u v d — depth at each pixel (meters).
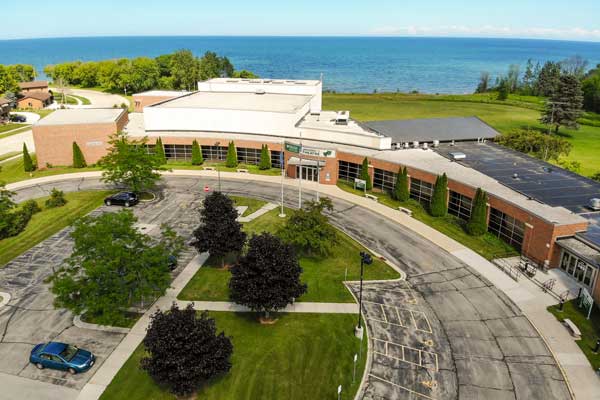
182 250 39.78
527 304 32.50
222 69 165.12
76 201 51.28
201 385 24.33
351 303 32.34
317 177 57.62
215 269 36.94
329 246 37.22
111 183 57.16
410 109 130.50
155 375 21.66
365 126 68.62
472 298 33.25
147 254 29.34
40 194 53.69
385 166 54.31
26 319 30.31
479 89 172.12
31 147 77.00
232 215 35.56
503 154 59.09
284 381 24.91
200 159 64.75
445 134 68.88
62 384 24.66
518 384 25.23
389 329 29.66
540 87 152.12
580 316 31.12
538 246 37.78
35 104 118.38
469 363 26.77
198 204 50.72
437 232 44.50
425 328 29.84
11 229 42.53
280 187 56.81
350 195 54.31
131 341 28.09
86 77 162.75
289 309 31.41
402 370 26.12
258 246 28.03
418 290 34.22
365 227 45.38
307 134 64.56
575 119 99.00
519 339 28.88
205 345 21.64
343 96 157.12
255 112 65.75
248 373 25.38
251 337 28.41
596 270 32.72
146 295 29.45
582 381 25.53
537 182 47.59
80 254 29.45
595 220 38.81
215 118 67.62
